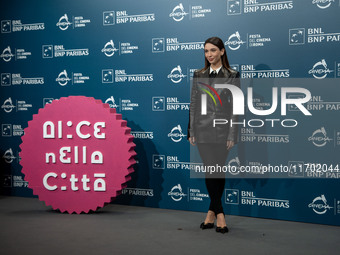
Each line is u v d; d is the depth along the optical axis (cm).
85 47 399
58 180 359
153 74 376
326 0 313
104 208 378
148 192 382
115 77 390
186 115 366
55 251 251
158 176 378
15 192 435
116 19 387
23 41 424
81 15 399
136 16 379
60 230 300
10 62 431
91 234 289
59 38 409
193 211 366
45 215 349
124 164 342
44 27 415
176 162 371
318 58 318
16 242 270
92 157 350
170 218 339
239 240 276
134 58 382
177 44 366
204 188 361
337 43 312
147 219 336
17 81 429
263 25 334
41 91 420
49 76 415
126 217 342
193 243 268
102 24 392
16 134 432
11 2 427
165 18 369
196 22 358
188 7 360
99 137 348
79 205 354
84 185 352
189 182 367
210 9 353
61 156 357
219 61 302
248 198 346
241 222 327
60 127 357
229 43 347
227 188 353
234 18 344
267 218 341
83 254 245
